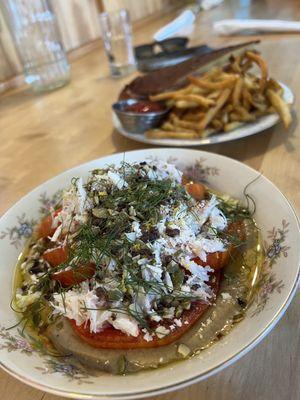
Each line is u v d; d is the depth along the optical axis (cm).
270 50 136
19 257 64
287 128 86
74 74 152
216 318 48
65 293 52
